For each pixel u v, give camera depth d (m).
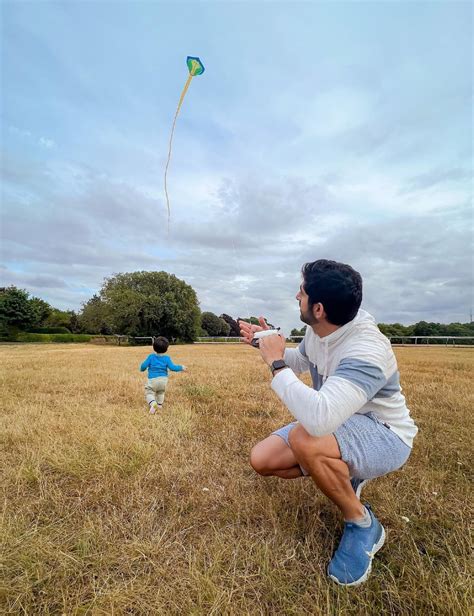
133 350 19.12
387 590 1.55
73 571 1.64
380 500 2.27
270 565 1.70
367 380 1.59
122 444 3.01
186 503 2.22
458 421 3.96
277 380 1.72
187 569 1.66
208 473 2.62
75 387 5.77
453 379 7.04
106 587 1.55
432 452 3.03
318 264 1.77
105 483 2.42
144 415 4.05
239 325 2.13
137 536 1.88
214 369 8.50
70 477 2.52
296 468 2.04
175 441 3.22
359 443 1.73
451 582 1.56
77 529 1.95
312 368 2.11
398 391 1.88
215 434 3.49
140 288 39.34
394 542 1.90
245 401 4.91
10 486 2.40
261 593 1.56
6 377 6.69
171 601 1.48
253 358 12.52
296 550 1.84
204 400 5.00
